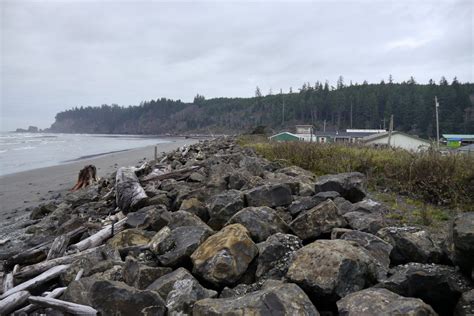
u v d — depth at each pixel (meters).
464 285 3.03
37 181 18.36
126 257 4.38
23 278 4.56
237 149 18.23
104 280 3.42
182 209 6.01
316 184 7.02
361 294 2.89
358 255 3.37
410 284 3.04
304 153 12.09
